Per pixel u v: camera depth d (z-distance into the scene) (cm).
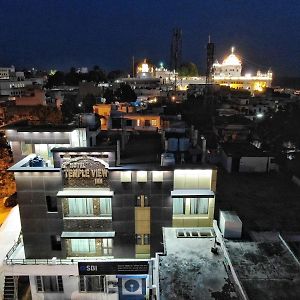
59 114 8350
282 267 2317
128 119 6881
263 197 4022
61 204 2917
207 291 2167
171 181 2903
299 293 2059
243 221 3347
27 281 3516
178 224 3011
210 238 2838
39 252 3066
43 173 2855
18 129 3528
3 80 13300
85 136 3594
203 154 3725
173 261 2503
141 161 3216
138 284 3161
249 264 2347
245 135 7306
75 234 2966
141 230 3016
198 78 16400
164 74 17550
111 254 3077
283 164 5484
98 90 11575
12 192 5312
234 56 17800
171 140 3894
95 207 2952
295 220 3409
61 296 3170
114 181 2883
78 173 2861
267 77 17138
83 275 3036
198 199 2958
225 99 11731
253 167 4981
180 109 9856
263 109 10212
